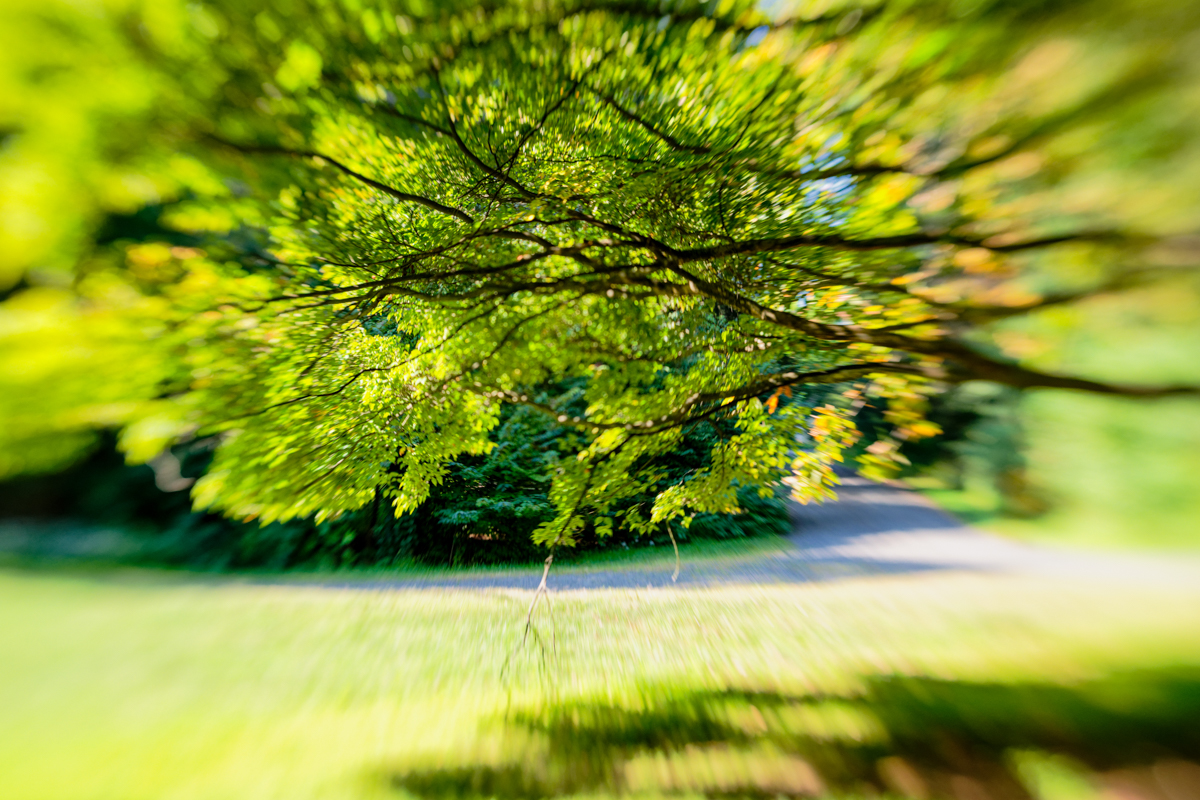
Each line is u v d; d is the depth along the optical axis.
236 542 11.46
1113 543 8.55
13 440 2.89
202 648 6.94
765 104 3.69
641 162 4.46
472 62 3.51
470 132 4.34
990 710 4.22
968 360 3.48
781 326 4.91
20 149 2.29
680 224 4.85
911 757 3.79
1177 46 2.31
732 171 4.21
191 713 5.15
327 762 4.27
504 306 4.57
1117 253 2.87
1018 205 3.25
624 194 4.62
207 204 3.11
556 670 6.11
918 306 4.14
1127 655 4.98
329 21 2.85
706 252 4.27
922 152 3.50
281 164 3.16
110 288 2.99
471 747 4.42
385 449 5.46
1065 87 2.68
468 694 5.50
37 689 5.73
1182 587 6.72
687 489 5.49
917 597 7.68
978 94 2.97
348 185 3.94
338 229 4.30
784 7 3.20
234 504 4.05
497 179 4.79
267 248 4.02
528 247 4.74
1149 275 2.79
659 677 5.74
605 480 5.04
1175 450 7.55
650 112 4.19
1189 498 7.67
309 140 3.25
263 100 2.82
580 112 4.31
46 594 9.04
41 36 2.13
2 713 5.20
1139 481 8.13
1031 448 10.50
